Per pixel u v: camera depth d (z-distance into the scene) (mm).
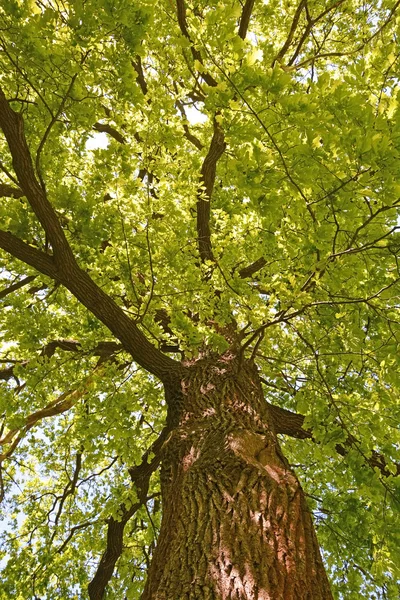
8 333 4750
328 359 4824
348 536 5371
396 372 3910
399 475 4367
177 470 2955
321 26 6211
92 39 2785
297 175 2621
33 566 7188
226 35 2275
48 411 5656
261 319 3576
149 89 4125
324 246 3066
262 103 2473
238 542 2072
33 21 2693
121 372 5172
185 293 4078
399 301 3988
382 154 2211
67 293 5277
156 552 2338
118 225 3971
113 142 3537
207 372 4027
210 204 5109
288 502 2420
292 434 4828
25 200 3809
